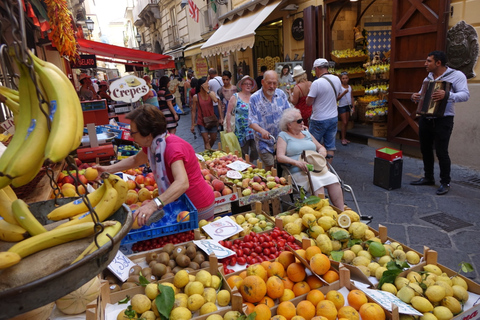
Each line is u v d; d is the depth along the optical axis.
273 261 2.37
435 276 2.11
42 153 0.98
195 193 2.80
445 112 4.64
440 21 5.73
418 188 5.13
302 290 2.08
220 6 14.94
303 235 2.74
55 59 9.21
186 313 1.83
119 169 3.11
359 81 9.98
